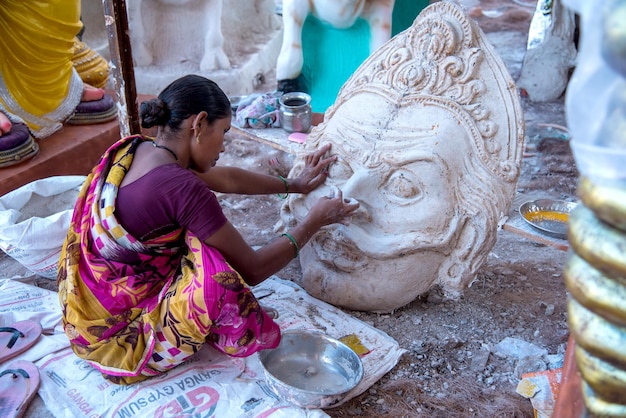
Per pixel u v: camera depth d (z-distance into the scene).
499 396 2.20
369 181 2.43
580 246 0.68
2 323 2.50
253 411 2.07
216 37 5.48
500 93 2.43
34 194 3.06
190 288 2.01
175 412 2.07
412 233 2.38
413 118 2.46
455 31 2.44
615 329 0.68
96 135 4.09
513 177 2.40
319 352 2.32
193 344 2.11
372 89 2.60
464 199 2.37
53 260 2.77
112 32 2.98
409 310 2.67
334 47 4.21
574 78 0.63
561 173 4.06
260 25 6.42
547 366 2.29
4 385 2.16
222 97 2.06
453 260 2.45
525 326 2.58
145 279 2.11
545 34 5.32
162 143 2.06
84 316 2.12
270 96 3.73
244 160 4.31
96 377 2.23
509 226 2.50
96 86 4.77
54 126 4.03
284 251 2.19
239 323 2.07
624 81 0.61
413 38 2.57
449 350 2.43
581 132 0.63
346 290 2.55
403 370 2.32
